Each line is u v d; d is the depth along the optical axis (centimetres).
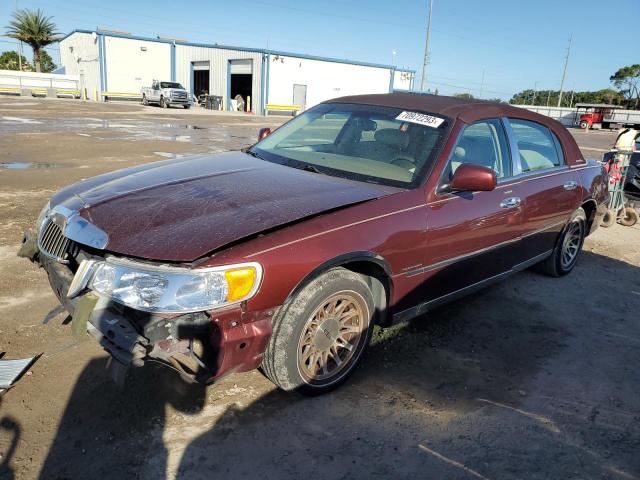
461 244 368
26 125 1842
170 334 251
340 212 300
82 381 310
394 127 391
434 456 273
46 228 314
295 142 419
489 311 459
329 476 254
